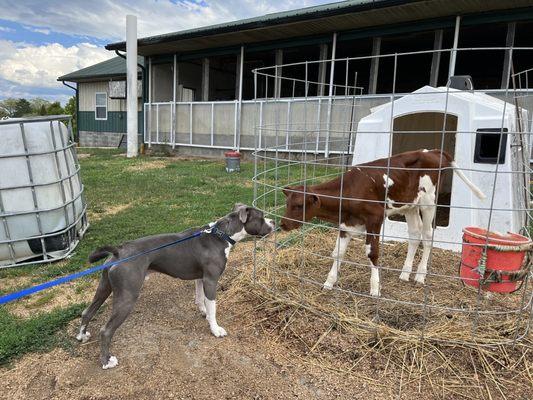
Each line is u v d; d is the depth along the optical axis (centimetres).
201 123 1716
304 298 434
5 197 531
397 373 332
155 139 1892
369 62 1944
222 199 912
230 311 431
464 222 573
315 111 1376
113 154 1902
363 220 441
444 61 1906
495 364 339
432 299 441
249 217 393
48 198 552
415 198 465
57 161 562
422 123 812
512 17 1136
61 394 311
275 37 1560
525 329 377
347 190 432
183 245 373
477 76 2188
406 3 1113
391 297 447
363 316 402
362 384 322
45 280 510
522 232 607
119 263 337
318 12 1260
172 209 831
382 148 623
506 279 355
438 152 482
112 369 337
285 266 534
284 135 1468
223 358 351
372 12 1206
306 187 438
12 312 431
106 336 333
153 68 2000
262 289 462
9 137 527
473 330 360
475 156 554
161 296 467
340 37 1438
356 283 486
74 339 380
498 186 543
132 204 885
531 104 1009
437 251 589
